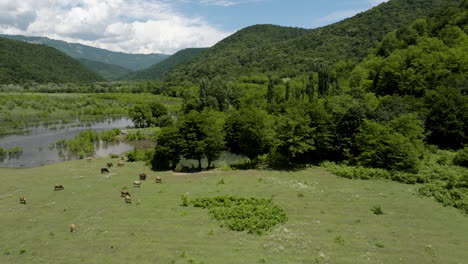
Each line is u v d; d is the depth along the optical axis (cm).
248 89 14650
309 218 2441
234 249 1955
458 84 5375
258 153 4669
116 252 1973
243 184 3494
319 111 4475
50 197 3178
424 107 5116
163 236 2178
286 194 3067
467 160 3688
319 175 3847
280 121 4584
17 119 9962
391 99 5300
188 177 4000
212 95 10131
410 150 3666
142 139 7706
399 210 2595
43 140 7181
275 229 2238
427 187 3095
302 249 1934
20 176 4100
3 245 2141
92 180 3853
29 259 1938
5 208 2877
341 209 2631
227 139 5184
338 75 12081
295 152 4322
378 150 3866
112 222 2466
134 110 9531
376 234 2136
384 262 1772
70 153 5959
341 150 4516
